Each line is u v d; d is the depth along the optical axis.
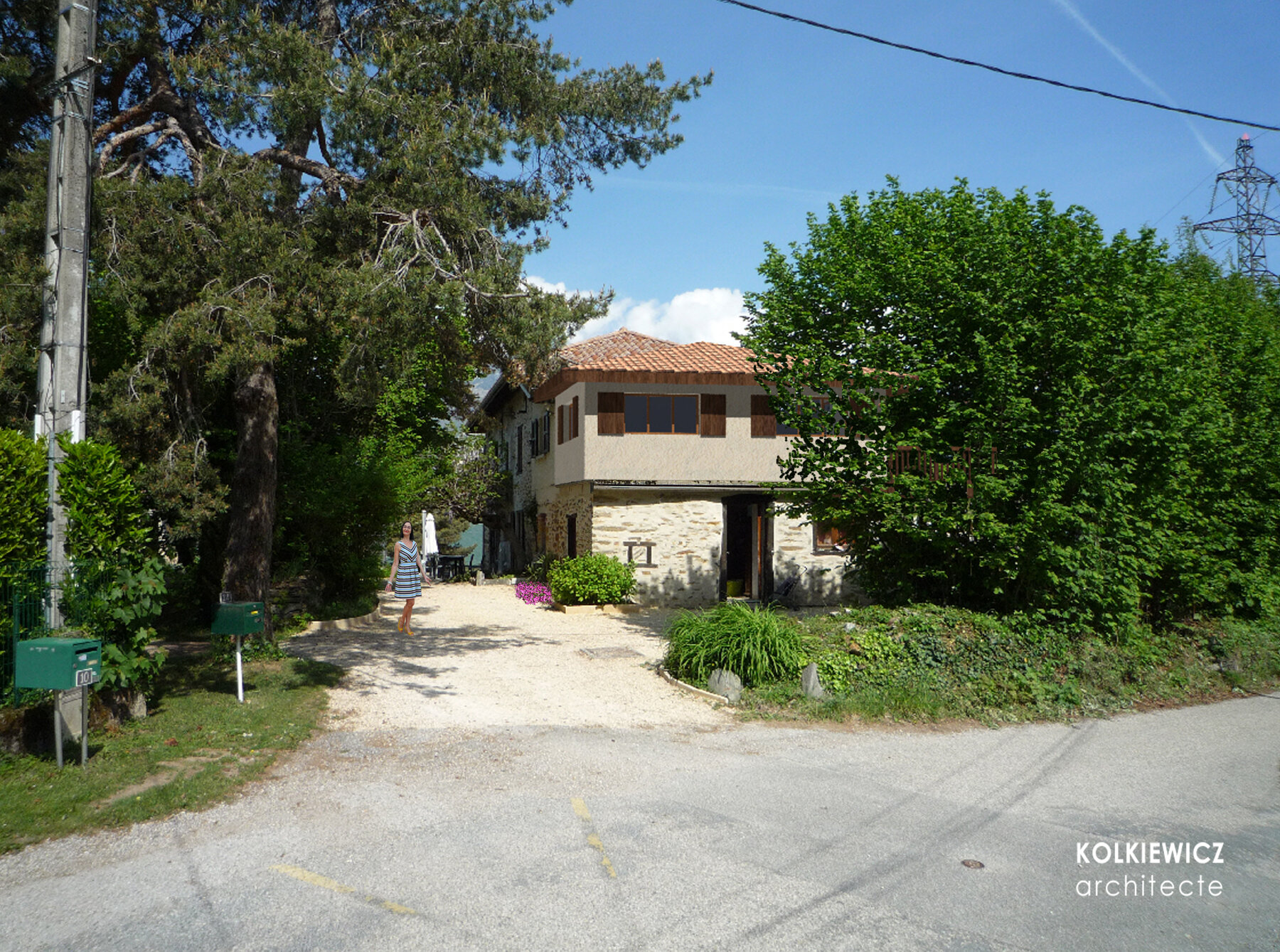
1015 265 11.23
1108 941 4.39
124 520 7.75
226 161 10.67
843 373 11.95
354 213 10.85
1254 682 12.54
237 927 4.21
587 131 12.78
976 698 9.94
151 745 7.06
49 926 4.19
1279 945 4.40
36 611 7.03
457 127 10.52
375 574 17.70
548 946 4.11
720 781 6.88
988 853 5.54
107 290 9.62
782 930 4.35
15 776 6.16
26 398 10.60
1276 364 14.14
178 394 11.62
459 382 21.55
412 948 4.05
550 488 24.72
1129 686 11.22
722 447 20.25
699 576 20.06
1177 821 6.32
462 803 6.12
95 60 7.95
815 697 9.66
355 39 12.14
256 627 8.97
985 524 10.91
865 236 12.67
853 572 13.38
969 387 11.58
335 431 19.27
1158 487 12.12
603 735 8.21
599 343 22.50
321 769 6.81
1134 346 11.23
